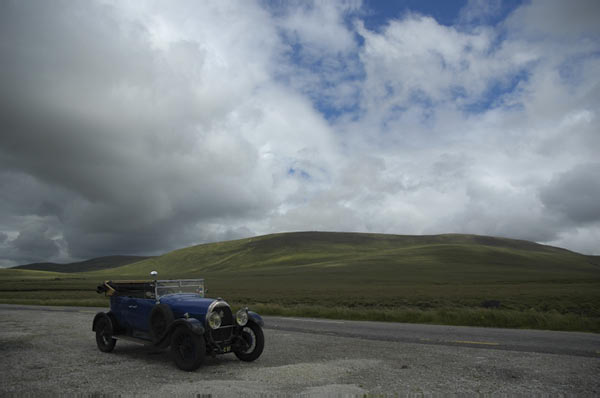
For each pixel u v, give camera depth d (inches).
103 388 275.3
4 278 6781.5
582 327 623.8
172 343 343.0
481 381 290.7
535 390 268.2
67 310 1079.6
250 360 369.1
